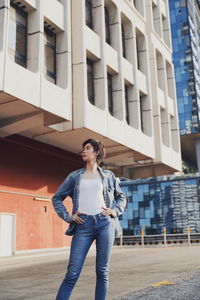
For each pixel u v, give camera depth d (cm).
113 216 302
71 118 1647
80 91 1698
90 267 928
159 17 2980
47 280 686
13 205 1727
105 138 1852
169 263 910
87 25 1966
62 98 1580
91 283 605
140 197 7475
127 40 2364
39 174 1927
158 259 1079
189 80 7200
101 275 293
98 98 1902
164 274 665
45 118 1619
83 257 291
